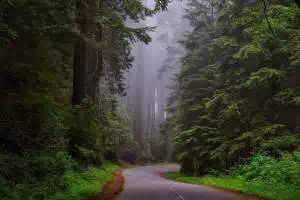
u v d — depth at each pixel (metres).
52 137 18.09
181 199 14.22
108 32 27.16
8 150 14.39
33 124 16.62
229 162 30.30
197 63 38.19
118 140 52.28
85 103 20.75
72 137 20.62
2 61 13.54
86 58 22.55
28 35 13.34
